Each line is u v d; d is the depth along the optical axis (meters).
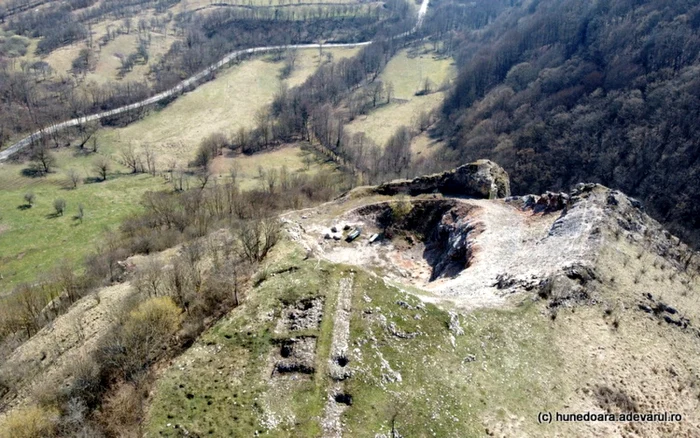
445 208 76.50
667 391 40.56
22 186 140.12
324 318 43.38
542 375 40.41
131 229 103.31
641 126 128.62
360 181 135.12
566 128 140.12
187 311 47.88
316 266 51.00
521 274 52.88
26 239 112.56
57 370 48.50
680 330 47.44
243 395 36.31
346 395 36.44
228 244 63.97
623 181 122.88
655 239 60.84
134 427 34.62
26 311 71.12
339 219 77.69
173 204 111.38
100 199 133.25
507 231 64.31
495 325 45.03
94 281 76.44
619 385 40.22
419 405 36.12
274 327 42.91
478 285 53.88
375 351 40.38
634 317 47.25
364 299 46.00
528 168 135.12
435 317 44.78
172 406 35.72
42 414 38.59
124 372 40.81
